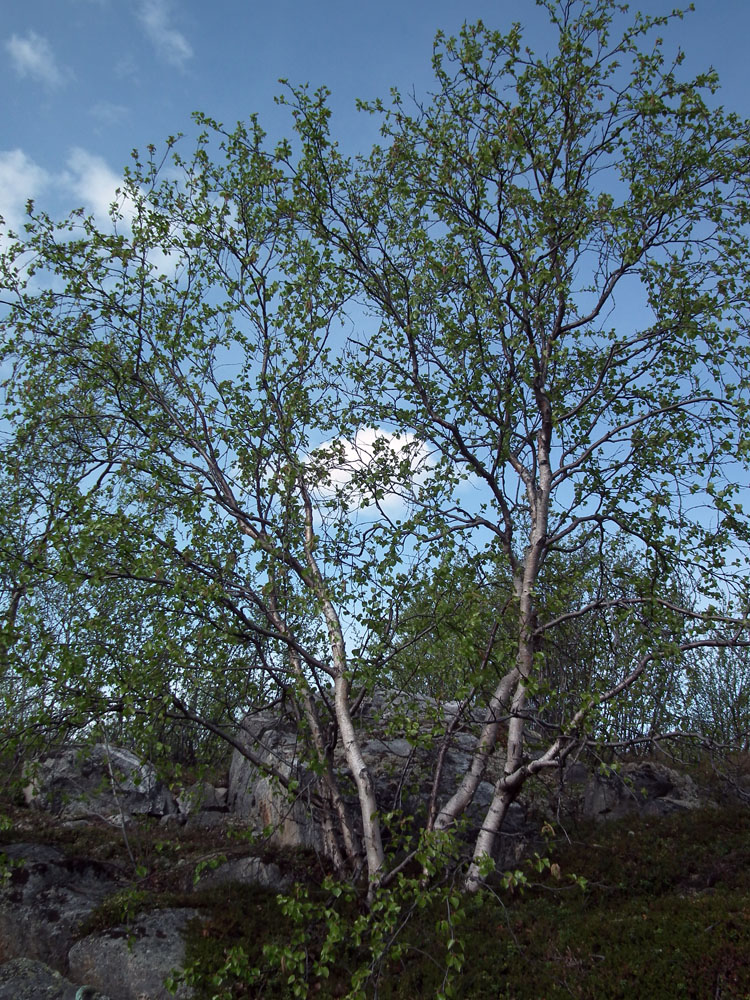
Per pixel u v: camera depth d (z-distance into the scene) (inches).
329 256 569.6
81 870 551.8
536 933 467.8
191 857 594.9
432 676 521.3
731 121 574.2
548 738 597.0
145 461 532.7
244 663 516.4
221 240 582.9
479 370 564.7
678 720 556.7
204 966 438.0
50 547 478.0
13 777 679.1
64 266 558.9
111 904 504.1
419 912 499.2
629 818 683.4
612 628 543.8
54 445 547.2
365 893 500.7
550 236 577.3
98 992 438.0
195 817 716.0
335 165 582.6
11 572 493.4
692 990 387.9
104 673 466.6
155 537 474.3
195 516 497.0
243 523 551.2
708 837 616.7
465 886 511.8
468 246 588.7
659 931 444.5
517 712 492.7
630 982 398.3
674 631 496.1
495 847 611.2
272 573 513.3
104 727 490.9
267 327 580.7
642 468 585.9
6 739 472.4
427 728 545.3
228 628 473.7
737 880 534.9
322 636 550.3
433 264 543.2
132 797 706.2
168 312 578.2
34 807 682.8
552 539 585.0
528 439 609.6
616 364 590.6
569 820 668.7
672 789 737.0
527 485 623.2
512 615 513.3
